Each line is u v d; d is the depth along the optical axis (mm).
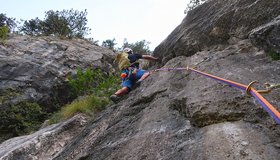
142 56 6910
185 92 4547
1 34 16297
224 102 3809
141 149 3939
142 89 6055
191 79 4992
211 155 3127
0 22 22953
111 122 5523
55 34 21562
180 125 4016
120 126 5086
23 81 13352
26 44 15930
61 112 9891
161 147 3750
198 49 6418
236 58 5145
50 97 13570
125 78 6488
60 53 15977
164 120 4352
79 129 7441
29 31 22625
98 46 19578
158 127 4242
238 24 5797
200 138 3520
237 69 4668
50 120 9508
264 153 2930
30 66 14000
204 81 4605
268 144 3037
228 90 4062
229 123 3549
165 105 4746
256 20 5504
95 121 6336
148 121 4586
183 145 3561
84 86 11828
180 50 6730
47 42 16656
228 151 3090
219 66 5004
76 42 18734
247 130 3314
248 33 5570
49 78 14008
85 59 16422
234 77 4395
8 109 12234
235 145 3135
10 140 8266
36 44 16109
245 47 5359
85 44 18953
